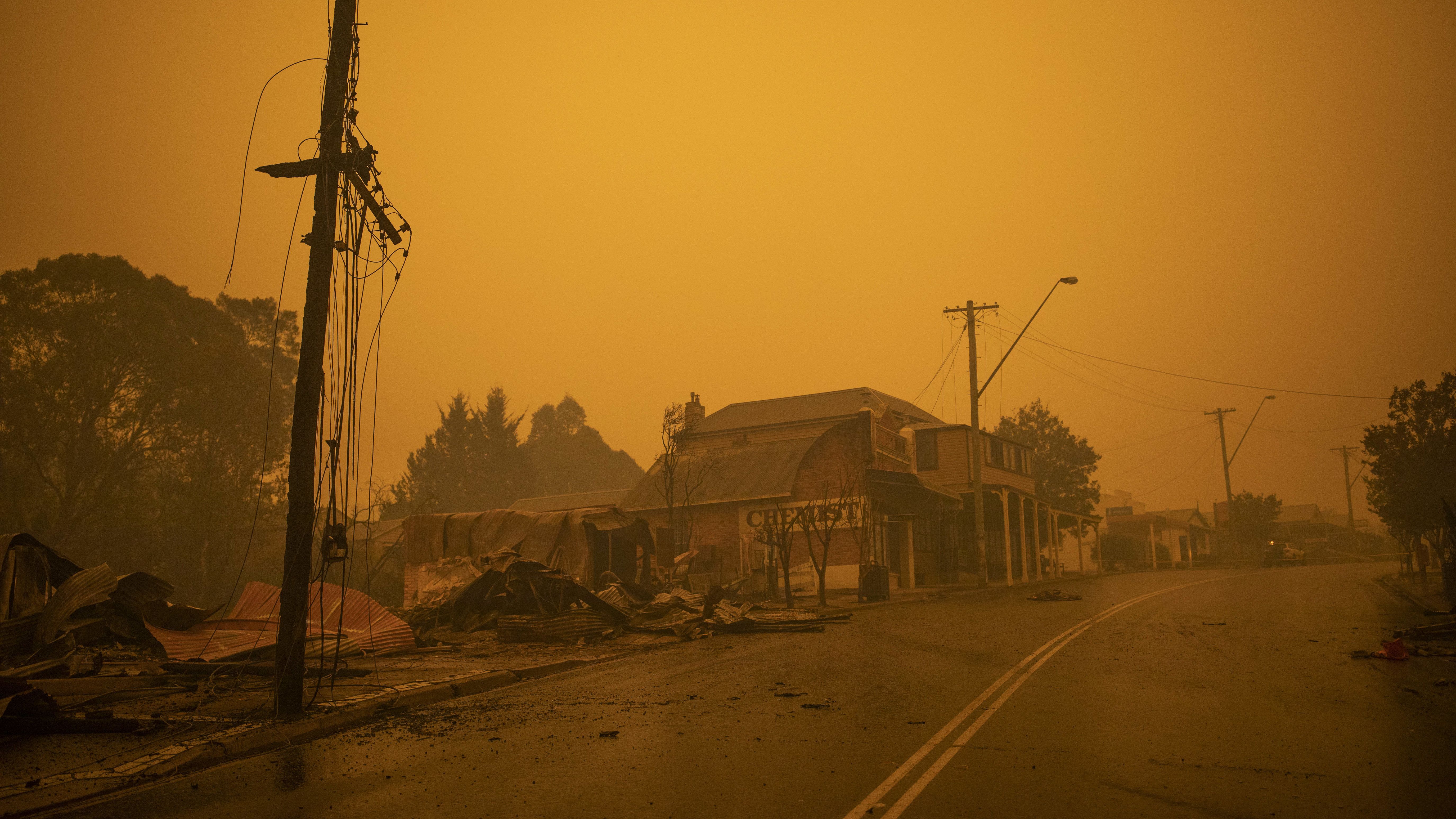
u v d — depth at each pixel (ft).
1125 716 29.43
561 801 20.47
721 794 20.83
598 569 94.07
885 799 20.11
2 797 21.42
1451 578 65.31
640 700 35.37
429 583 91.04
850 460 113.50
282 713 31.48
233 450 150.10
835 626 66.64
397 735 29.37
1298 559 188.85
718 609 68.28
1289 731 26.91
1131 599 82.43
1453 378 82.53
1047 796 20.18
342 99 35.65
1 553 46.32
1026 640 52.80
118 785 22.79
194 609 49.44
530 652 54.19
